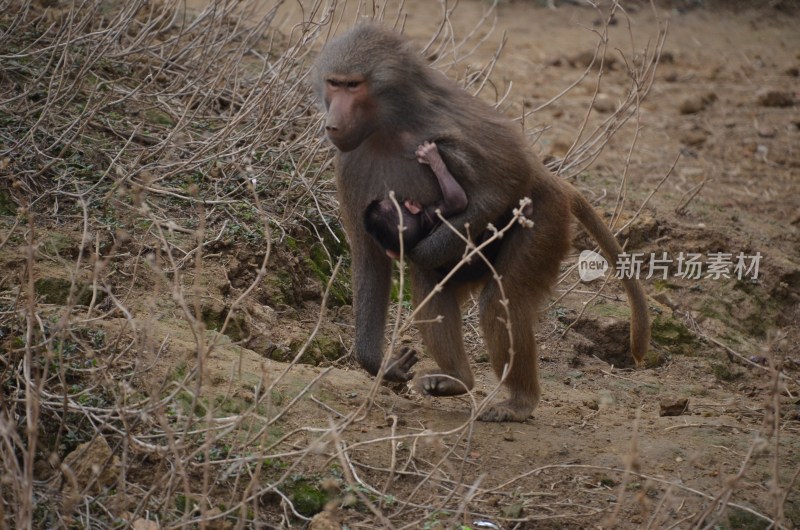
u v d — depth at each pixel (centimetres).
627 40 2014
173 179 950
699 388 961
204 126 1044
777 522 579
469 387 755
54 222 856
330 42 707
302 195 972
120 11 1116
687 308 1105
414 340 932
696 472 711
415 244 721
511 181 711
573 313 1027
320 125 1007
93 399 663
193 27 1130
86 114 983
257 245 904
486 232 739
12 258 785
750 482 705
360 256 757
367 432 702
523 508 646
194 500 605
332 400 735
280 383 730
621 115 1273
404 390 819
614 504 664
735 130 1619
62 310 737
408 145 714
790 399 942
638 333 862
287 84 1105
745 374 1035
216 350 755
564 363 959
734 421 844
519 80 1711
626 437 761
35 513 595
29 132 910
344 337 904
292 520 621
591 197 1234
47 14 1137
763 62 1983
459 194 695
